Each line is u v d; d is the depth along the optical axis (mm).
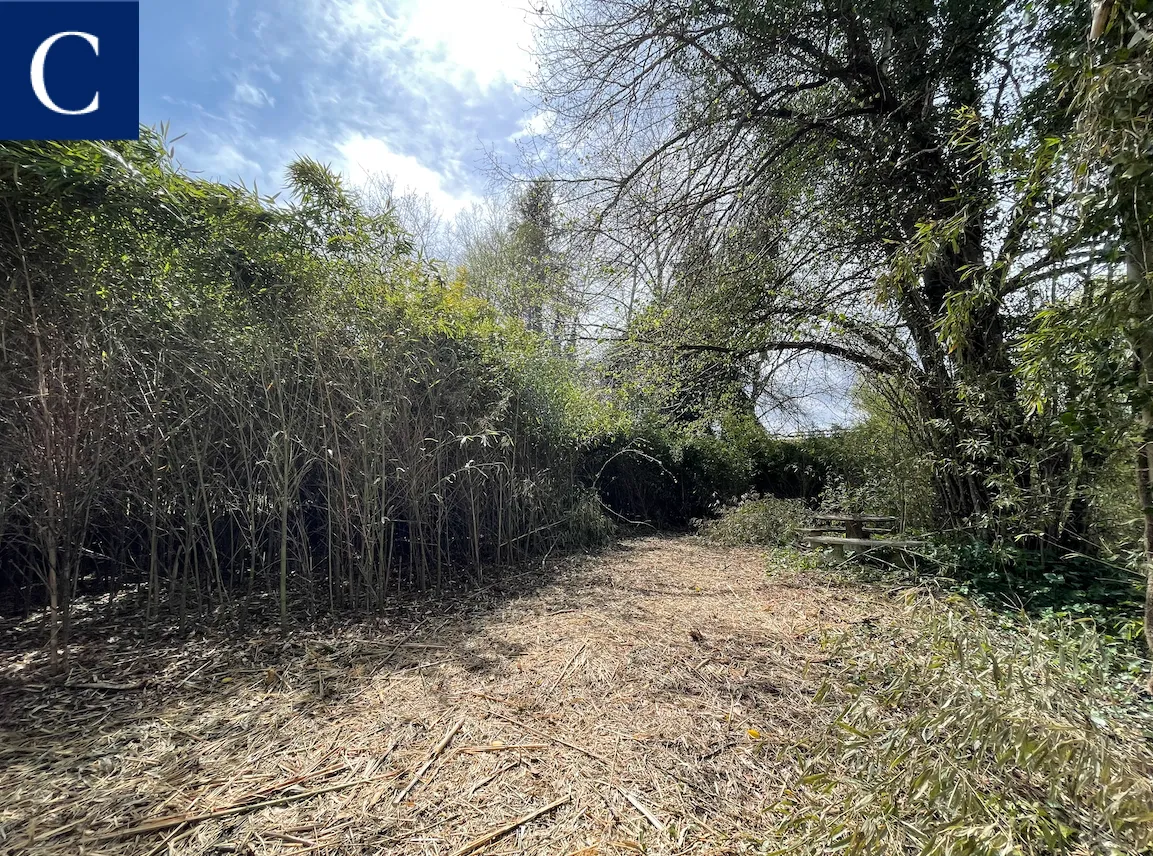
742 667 2260
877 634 1822
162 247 2426
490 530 4246
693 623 2814
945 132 3652
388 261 3191
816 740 1612
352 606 3014
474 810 1410
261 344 2773
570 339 5922
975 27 3555
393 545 3705
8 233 2072
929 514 4199
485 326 4023
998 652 1344
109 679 2107
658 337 5645
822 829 1111
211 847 1258
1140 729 1359
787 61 4520
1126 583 2914
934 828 1029
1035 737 1014
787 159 4602
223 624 2707
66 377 2246
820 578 3762
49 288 2176
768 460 7879
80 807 1371
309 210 2789
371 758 1625
